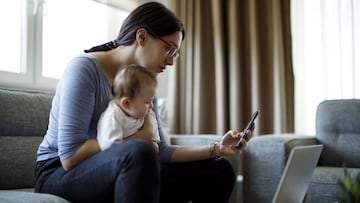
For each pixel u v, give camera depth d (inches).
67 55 96.9
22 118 70.4
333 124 94.4
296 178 55.1
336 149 92.6
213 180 58.2
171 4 115.4
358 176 36.9
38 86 88.3
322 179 77.7
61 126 47.0
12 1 85.4
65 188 46.0
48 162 50.1
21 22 86.5
